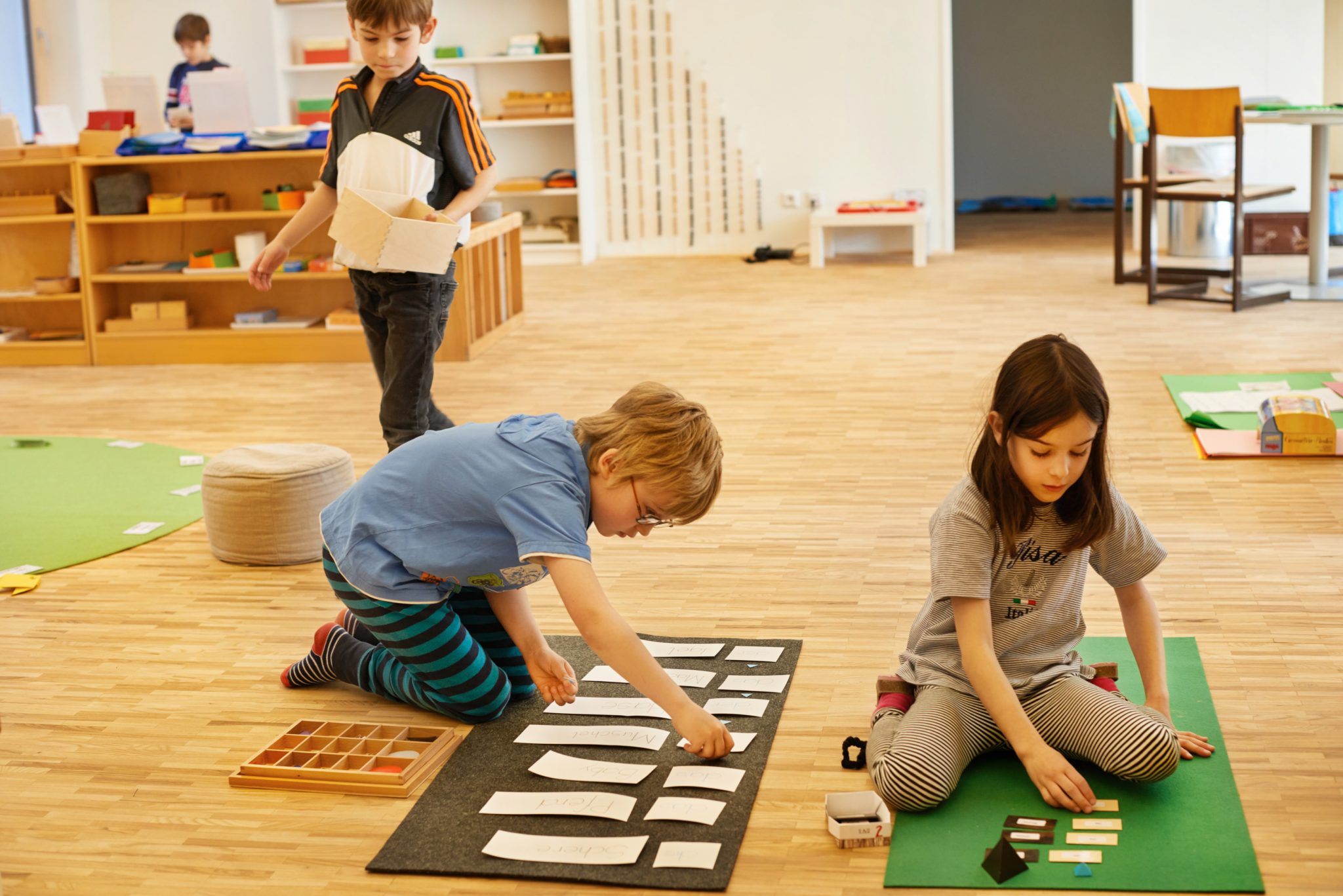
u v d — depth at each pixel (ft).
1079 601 6.83
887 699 6.85
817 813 6.28
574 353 18.39
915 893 5.60
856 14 27.55
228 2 28.50
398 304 11.23
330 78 28.71
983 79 35.24
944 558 6.48
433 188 11.61
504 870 5.87
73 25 28.32
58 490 12.44
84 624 9.11
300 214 11.90
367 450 13.66
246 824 6.42
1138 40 25.55
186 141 18.74
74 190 18.95
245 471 10.18
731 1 27.86
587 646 8.32
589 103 28.50
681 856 5.91
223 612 9.30
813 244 26.37
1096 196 35.22
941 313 20.43
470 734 7.20
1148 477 11.57
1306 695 7.29
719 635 8.48
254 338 18.95
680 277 25.75
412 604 6.96
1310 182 21.13
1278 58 25.17
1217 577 9.14
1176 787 6.31
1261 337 17.40
